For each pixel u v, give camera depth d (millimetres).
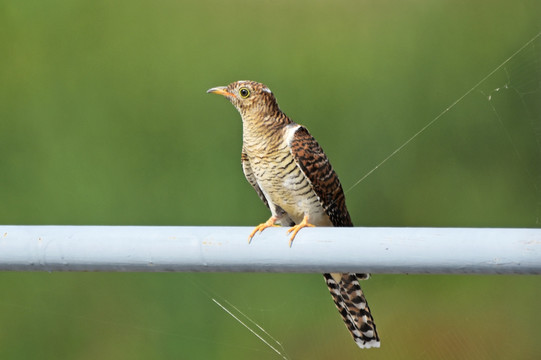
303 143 6434
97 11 13008
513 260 3264
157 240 3615
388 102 12102
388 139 11648
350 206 11086
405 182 11227
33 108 11867
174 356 9703
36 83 12172
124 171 11328
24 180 11266
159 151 11492
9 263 3746
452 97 12008
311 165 6418
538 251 3234
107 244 3648
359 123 11875
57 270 3750
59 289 10039
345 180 11352
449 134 11453
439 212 11023
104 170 11352
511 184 10969
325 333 9492
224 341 9656
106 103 12086
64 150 11578
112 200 11141
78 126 11805
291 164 6430
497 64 12312
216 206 10969
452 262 3336
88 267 3719
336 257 3484
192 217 10984
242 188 11000
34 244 3697
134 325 9883
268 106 6523
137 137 11664
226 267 3635
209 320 9766
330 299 9672
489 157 11156
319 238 3502
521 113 11117
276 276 9805
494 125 11234
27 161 11438
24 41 12562
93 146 11625
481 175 11086
